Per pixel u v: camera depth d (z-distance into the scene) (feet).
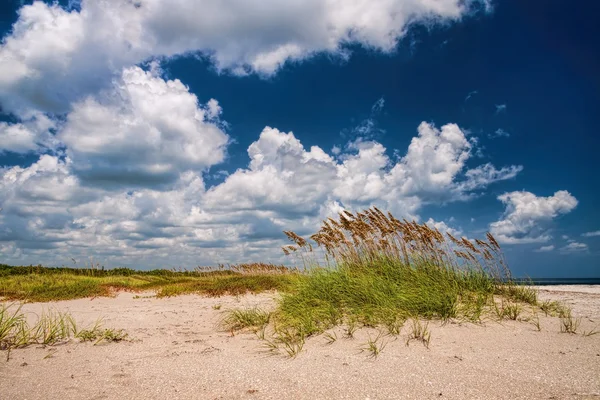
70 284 44.88
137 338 19.53
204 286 44.21
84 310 30.25
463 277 26.68
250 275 53.47
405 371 13.28
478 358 14.44
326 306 21.75
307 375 13.17
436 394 11.28
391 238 29.25
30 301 36.27
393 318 19.26
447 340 16.71
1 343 16.93
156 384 12.34
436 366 13.67
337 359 14.92
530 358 14.33
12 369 13.56
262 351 16.65
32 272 58.49
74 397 11.14
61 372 13.43
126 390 11.78
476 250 27.25
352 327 18.75
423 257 28.04
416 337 17.08
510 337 17.03
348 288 23.79
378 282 24.00
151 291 46.26
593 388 11.39
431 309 20.33
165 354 16.19
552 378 12.28
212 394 11.50
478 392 11.35
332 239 30.09
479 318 19.51
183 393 11.57
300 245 30.63
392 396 11.22
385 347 16.08
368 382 12.35
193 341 18.88
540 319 20.07
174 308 31.14
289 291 27.55
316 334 18.63
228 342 18.60
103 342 18.26
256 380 12.75
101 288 43.34
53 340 17.81
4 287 42.52
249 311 24.41
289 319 21.17
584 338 16.80
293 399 11.10
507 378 12.39
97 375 13.17
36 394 11.31
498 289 26.40
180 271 70.74
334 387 12.01
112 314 27.96
